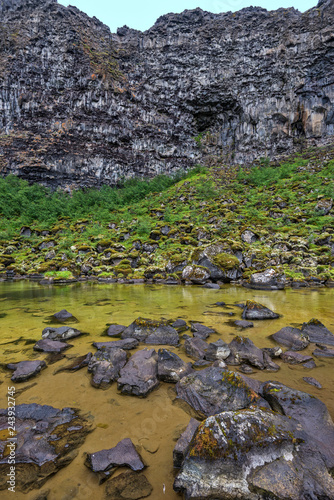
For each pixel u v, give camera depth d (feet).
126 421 7.86
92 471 5.93
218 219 75.31
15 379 10.26
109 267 54.80
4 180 119.75
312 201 78.74
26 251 71.82
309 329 16.08
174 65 175.01
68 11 160.97
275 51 159.43
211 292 34.53
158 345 14.38
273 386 8.84
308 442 6.11
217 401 8.41
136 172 153.48
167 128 169.48
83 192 135.54
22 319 20.02
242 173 129.59
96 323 18.83
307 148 143.74
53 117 136.36
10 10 155.22
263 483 5.22
